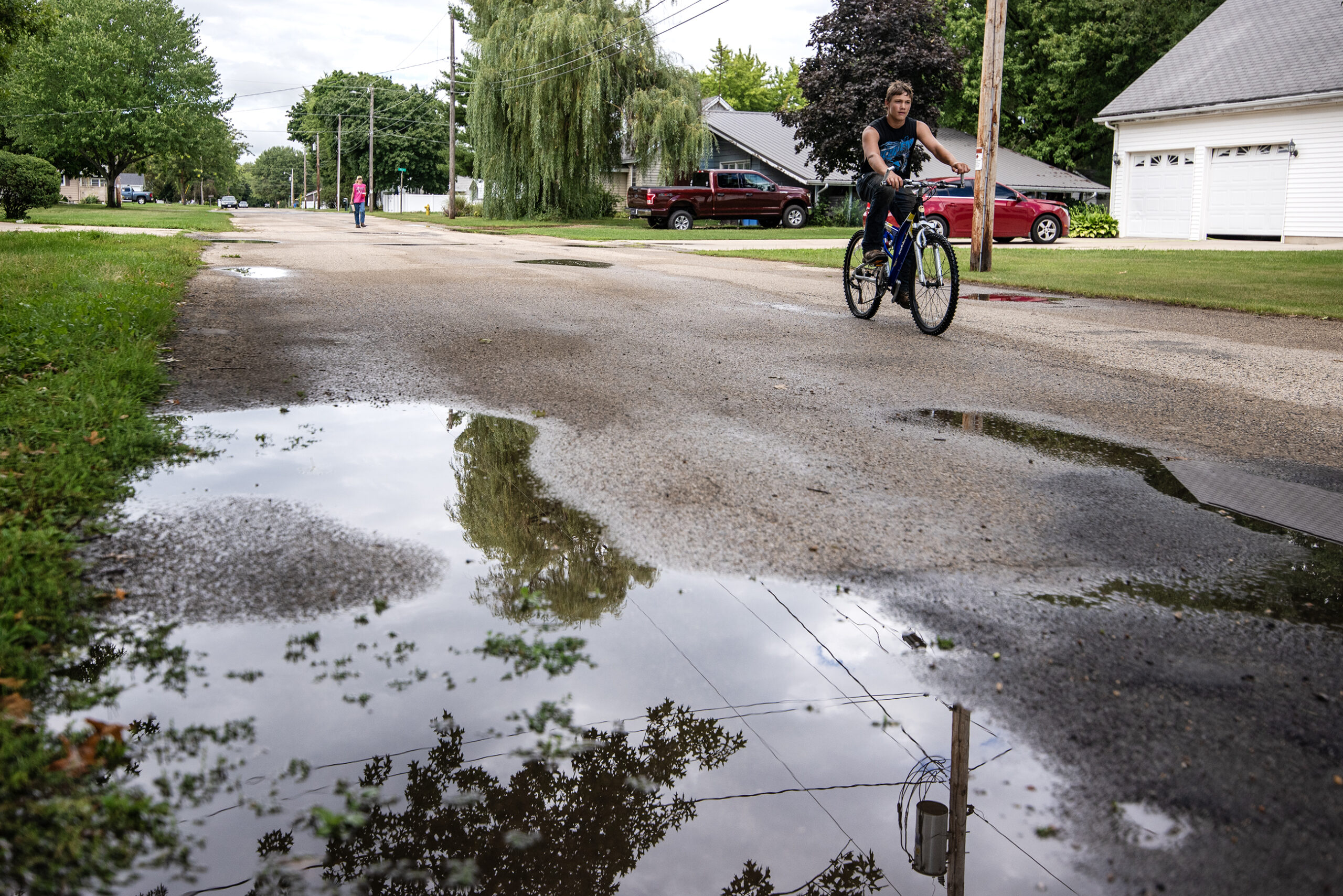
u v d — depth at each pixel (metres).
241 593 2.66
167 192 122.56
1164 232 28.47
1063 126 43.44
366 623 2.53
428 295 9.37
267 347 6.35
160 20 59.09
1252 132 25.45
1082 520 3.38
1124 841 1.69
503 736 2.02
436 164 91.38
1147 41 38.69
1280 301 10.24
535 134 35.06
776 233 28.16
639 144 35.84
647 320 7.95
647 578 2.85
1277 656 2.38
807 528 3.25
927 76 33.12
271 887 1.56
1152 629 2.53
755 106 78.12
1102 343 7.32
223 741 1.97
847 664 2.35
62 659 2.27
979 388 5.60
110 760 1.88
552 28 33.66
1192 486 3.80
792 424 4.64
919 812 1.78
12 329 5.90
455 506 3.41
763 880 1.58
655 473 3.81
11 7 17.80
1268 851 1.66
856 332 7.58
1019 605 2.67
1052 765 1.92
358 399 4.99
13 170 30.17
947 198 24.52
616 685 2.24
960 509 3.47
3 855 1.61
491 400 5.02
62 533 2.89
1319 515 3.47
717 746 2.00
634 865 1.63
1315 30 25.86
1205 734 2.02
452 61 46.12
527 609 2.63
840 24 33.34
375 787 1.83
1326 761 1.93
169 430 4.23
